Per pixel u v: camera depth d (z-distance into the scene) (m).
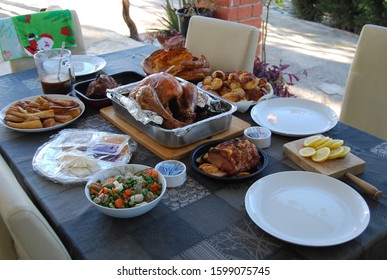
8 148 1.15
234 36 1.75
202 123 1.12
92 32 4.29
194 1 2.41
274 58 3.56
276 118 1.29
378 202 0.91
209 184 0.99
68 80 1.44
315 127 1.24
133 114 1.13
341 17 4.29
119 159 1.08
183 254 0.78
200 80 1.52
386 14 3.74
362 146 1.14
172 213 0.89
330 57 3.61
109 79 1.38
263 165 1.01
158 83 1.13
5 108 1.32
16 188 0.81
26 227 0.75
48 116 1.25
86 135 1.19
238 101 1.32
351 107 1.64
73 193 0.96
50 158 1.08
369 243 0.80
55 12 1.99
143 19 4.75
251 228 0.84
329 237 0.80
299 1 4.67
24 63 1.98
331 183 0.93
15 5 5.05
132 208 0.83
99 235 0.83
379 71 1.53
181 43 2.05
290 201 0.90
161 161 1.09
